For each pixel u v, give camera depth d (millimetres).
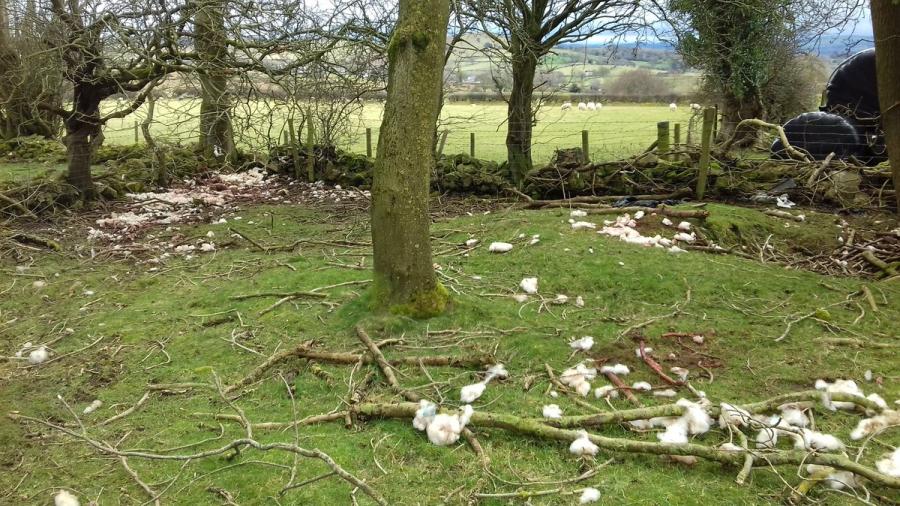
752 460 3279
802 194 9445
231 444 3385
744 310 5570
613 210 8594
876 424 3666
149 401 4426
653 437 3641
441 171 11562
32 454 3812
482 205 10539
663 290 5980
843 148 10734
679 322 5316
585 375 4383
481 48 10500
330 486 3312
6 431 4082
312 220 9781
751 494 3148
